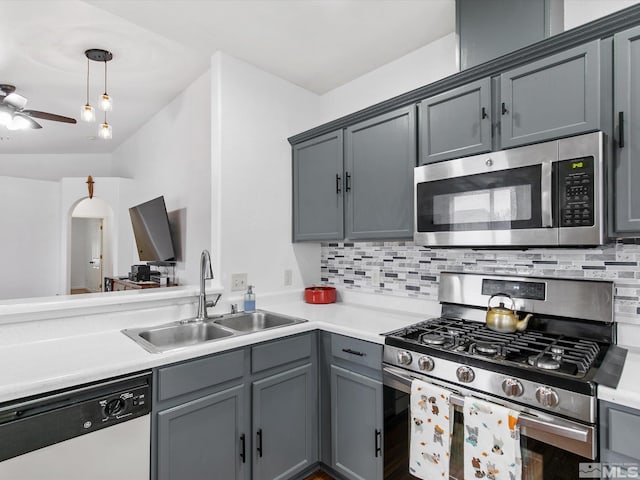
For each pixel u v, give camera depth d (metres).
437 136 1.81
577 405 1.11
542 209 1.41
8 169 5.90
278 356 1.82
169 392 1.43
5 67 2.92
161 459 1.40
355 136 2.20
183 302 2.04
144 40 2.49
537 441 1.19
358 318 2.07
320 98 2.91
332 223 2.34
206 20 2.00
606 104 1.31
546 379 1.18
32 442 1.14
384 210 2.03
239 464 1.67
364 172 2.14
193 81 3.19
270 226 2.52
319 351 2.02
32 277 5.88
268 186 2.52
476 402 1.29
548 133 1.43
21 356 1.40
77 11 2.15
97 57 2.71
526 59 1.50
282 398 1.84
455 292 1.96
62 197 5.38
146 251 4.01
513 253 1.82
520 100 1.52
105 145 5.58
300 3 1.86
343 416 1.87
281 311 2.28
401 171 1.95
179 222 3.54
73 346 1.53
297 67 2.49
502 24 1.64
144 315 1.90
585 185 1.31
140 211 3.97
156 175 4.13
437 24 2.04
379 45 2.24
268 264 2.50
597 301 1.52
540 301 1.66
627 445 1.04
